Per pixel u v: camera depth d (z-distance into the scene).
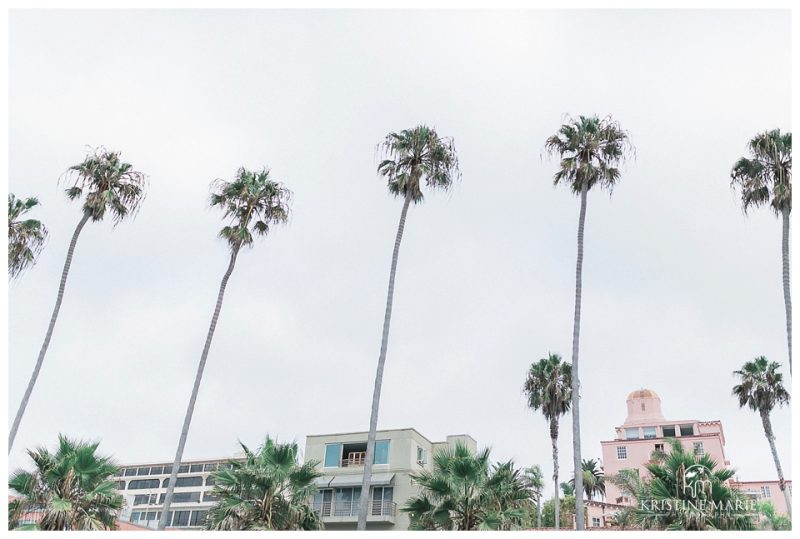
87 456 19.22
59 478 18.91
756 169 26.28
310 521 20.53
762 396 46.56
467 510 19.92
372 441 23.03
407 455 39.22
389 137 28.70
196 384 27.62
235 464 21.33
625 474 27.41
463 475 20.16
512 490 20.52
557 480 43.81
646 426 65.94
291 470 20.83
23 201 30.89
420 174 27.39
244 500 20.03
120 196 31.38
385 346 24.84
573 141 28.19
